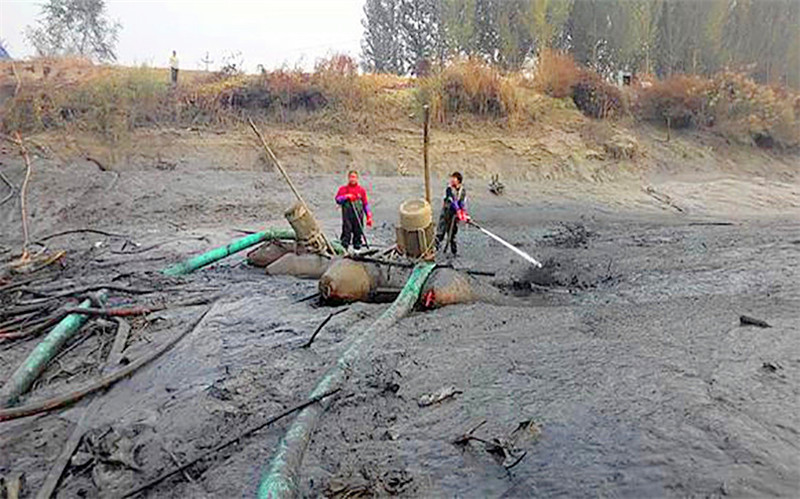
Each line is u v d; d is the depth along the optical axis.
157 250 13.32
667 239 13.95
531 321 6.79
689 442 3.83
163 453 4.50
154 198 18.11
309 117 23.14
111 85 21.62
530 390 4.80
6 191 17.83
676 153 24.81
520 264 11.55
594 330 6.36
